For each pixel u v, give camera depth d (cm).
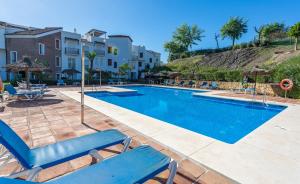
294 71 1306
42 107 778
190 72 2597
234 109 1093
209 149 376
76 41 2986
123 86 2459
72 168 287
